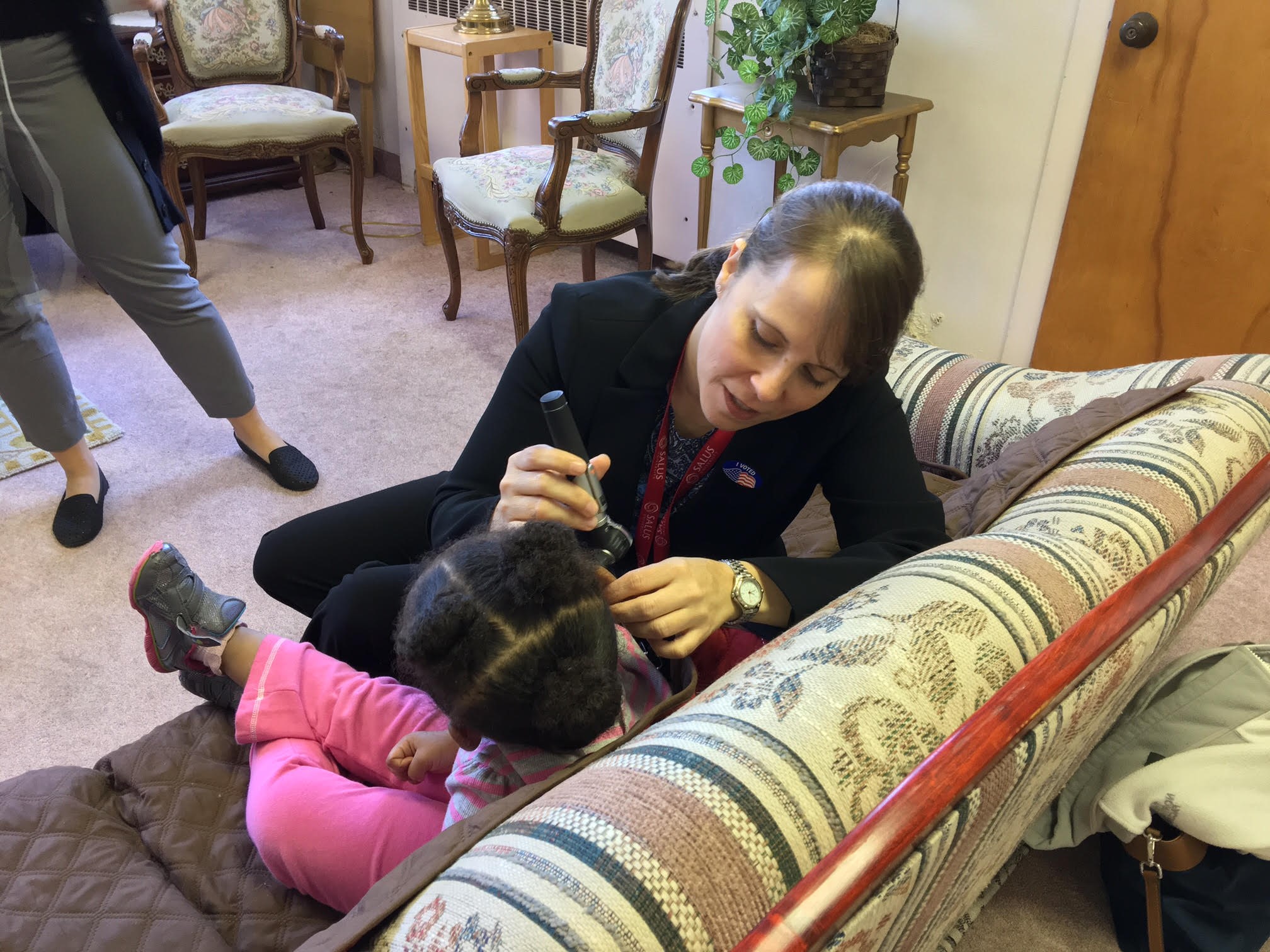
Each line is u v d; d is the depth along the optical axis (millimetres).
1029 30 2246
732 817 534
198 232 3473
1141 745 1252
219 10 3344
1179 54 2047
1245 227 2098
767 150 2373
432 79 3703
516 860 522
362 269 3381
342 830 958
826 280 774
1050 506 945
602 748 674
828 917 502
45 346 1948
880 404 1035
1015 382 1504
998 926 1354
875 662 649
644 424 1032
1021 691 645
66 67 1706
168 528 2098
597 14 2844
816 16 2182
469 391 2664
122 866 1019
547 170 2775
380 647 1206
